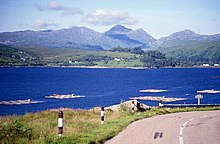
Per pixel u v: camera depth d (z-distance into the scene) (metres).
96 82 148.12
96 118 22.97
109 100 79.88
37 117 22.77
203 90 108.38
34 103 73.56
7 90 107.00
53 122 19.41
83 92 102.69
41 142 11.44
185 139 14.03
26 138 12.24
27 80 155.00
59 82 145.88
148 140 13.55
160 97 84.94
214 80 162.12
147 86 126.56
